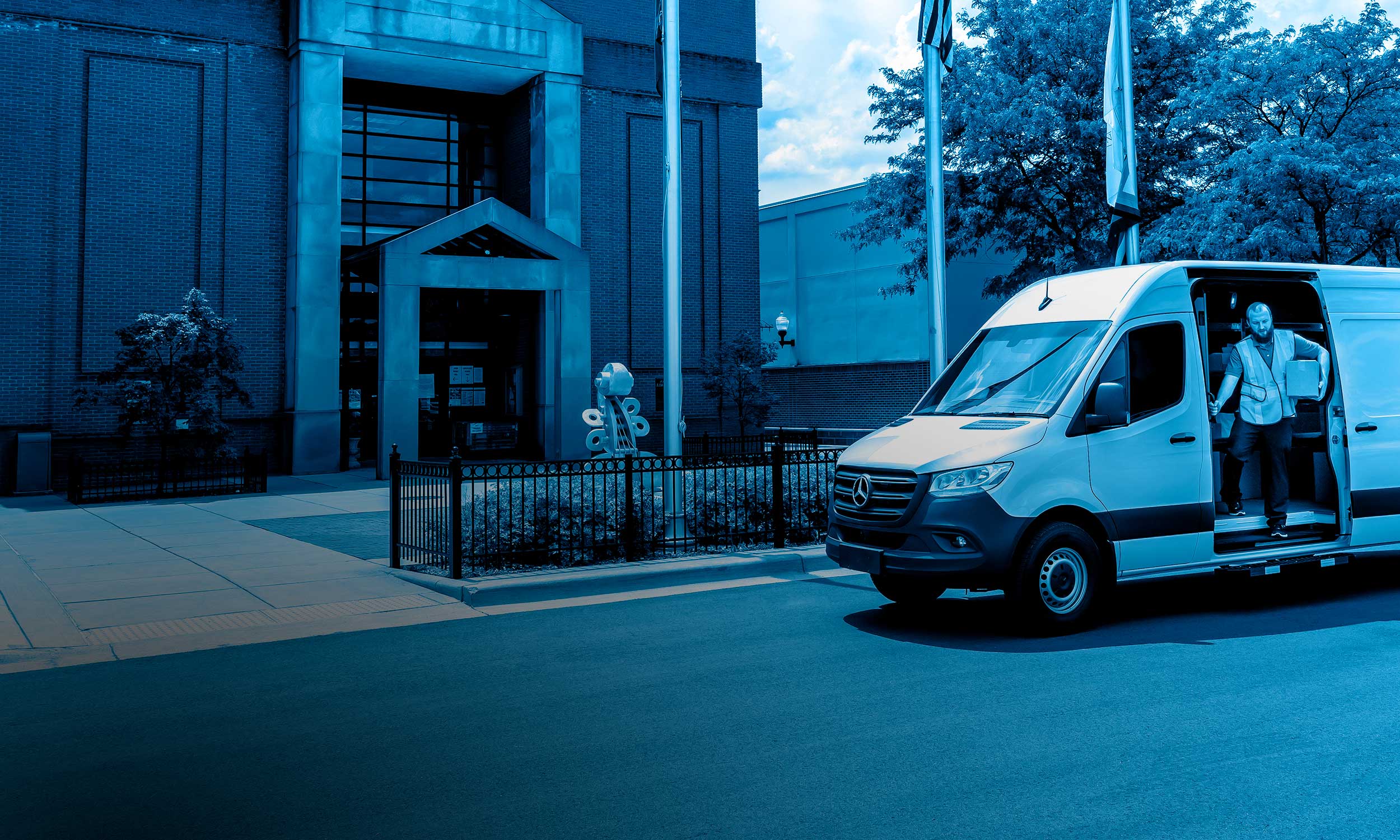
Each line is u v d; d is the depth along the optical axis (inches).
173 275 990.4
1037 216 1069.1
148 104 983.0
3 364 911.7
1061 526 308.5
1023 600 302.5
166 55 991.0
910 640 308.0
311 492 834.8
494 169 1233.4
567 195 1155.9
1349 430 363.9
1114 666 272.5
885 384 1494.8
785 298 1701.5
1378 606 347.9
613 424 628.4
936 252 543.5
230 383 868.6
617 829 171.8
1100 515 315.6
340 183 1075.3
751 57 1299.2
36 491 893.2
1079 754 204.4
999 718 228.5
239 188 1019.9
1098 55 1016.2
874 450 331.6
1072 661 278.2
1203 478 333.4
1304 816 172.4
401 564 457.1
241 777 200.2
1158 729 218.7
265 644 318.7
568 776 197.6
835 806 180.4
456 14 1093.8
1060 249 1100.5
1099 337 326.0
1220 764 197.0
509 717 236.8
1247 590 384.8
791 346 1674.5
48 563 478.9
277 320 1034.7
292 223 1027.9
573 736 222.4
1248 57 876.6
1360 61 835.4
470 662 290.4
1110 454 318.3
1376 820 170.1
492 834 170.7
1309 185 799.7
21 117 925.2
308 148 1021.2
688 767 201.3
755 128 1295.5
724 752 209.8
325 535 570.6
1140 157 1057.5
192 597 392.2
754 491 476.1
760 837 167.8
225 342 866.1
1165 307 336.2
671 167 469.1
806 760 203.8
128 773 203.2
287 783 195.9
